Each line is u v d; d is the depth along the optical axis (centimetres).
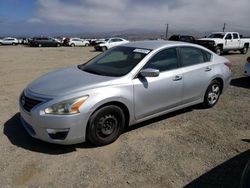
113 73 491
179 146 462
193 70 580
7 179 363
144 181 365
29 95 440
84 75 489
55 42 4488
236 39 2309
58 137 419
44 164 399
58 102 409
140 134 502
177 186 357
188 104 590
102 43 3120
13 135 487
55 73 529
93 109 425
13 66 1427
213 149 457
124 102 462
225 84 673
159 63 525
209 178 376
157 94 511
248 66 966
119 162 408
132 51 539
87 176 373
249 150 456
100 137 446
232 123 572
